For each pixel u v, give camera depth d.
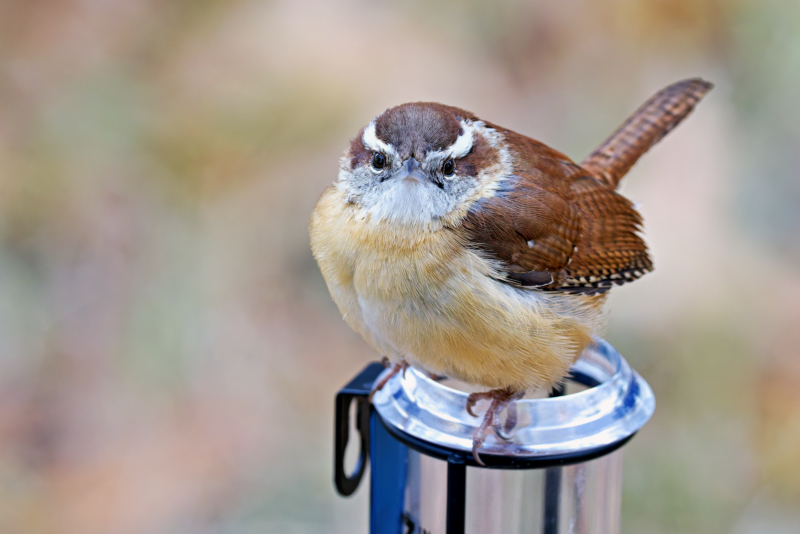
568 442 5.34
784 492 9.62
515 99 12.08
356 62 12.12
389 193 5.61
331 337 11.18
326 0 12.66
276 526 9.80
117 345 10.99
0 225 11.34
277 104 11.78
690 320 10.20
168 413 10.74
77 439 10.63
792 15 11.89
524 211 5.89
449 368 5.88
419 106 6.12
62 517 10.05
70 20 12.50
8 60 12.16
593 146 11.66
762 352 10.27
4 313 11.02
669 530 9.41
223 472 10.27
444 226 5.70
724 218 11.09
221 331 11.04
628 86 12.11
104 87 11.92
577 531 5.80
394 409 5.75
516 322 5.64
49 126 11.70
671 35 12.30
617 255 6.48
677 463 9.57
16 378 10.86
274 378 10.92
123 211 11.48
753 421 9.95
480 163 5.97
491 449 5.38
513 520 5.68
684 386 9.96
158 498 10.12
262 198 11.55
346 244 5.74
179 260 11.31
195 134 11.71
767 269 10.83
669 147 11.46
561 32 12.49
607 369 6.14
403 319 5.64
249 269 11.32
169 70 12.16
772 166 11.46
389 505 6.00
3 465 10.38
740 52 12.02
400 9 12.60
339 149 11.60
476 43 12.47
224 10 12.58
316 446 10.41
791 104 11.70
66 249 11.33
